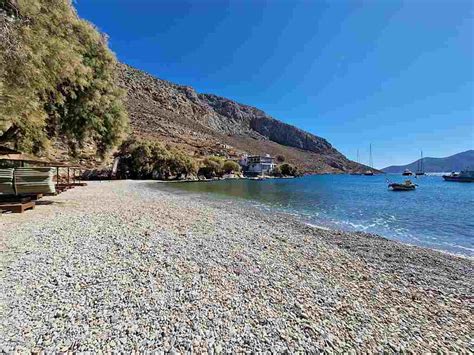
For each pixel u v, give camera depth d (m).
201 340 3.40
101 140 20.30
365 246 9.24
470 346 3.72
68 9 12.71
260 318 4.00
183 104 179.12
